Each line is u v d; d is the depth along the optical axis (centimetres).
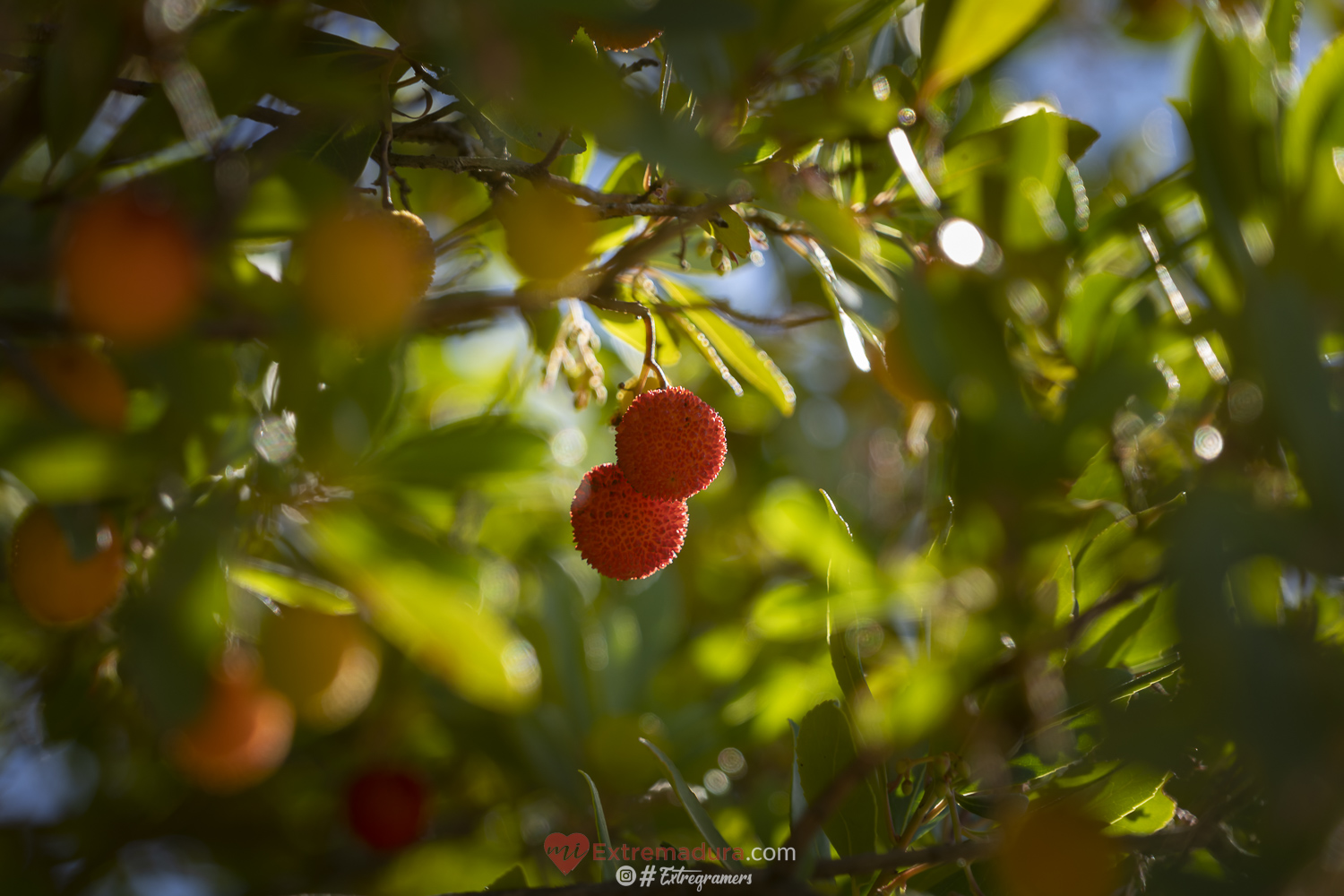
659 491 56
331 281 48
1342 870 47
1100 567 51
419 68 54
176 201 48
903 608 50
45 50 51
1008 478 47
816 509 52
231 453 53
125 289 47
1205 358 54
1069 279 53
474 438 54
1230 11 52
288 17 49
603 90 42
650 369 57
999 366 47
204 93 49
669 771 54
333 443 53
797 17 51
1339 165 48
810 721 53
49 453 49
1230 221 48
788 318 58
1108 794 52
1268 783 38
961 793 53
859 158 57
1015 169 53
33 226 49
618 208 54
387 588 52
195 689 48
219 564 48
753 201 54
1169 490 51
